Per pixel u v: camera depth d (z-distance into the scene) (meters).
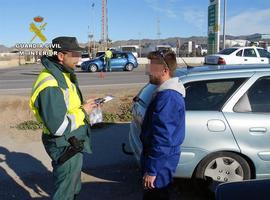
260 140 5.49
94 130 9.44
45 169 6.97
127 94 14.23
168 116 3.73
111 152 7.83
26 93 16.02
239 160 5.51
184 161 5.43
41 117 4.11
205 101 5.55
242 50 24.33
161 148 3.75
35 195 5.94
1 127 9.85
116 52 33.06
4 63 52.22
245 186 3.29
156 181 3.85
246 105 5.57
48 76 4.10
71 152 4.19
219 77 5.67
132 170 6.91
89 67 31.83
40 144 8.41
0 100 11.29
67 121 4.09
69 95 4.17
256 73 5.71
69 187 4.32
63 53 4.19
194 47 62.06
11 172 6.83
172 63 3.84
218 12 36.47
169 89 3.79
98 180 6.48
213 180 5.50
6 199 5.80
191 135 5.41
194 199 5.70
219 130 5.44
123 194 5.94
